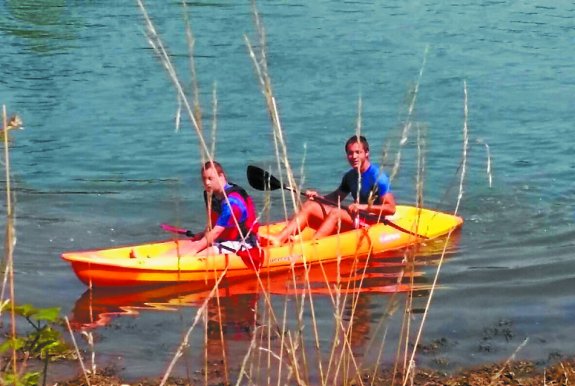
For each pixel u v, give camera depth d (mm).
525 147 20047
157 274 12336
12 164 18422
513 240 14289
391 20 34688
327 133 21094
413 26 33562
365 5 37750
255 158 19234
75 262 12109
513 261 13211
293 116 22500
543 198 16594
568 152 19641
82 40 30969
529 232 14711
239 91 24734
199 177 17844
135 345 10188
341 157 19281
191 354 9898
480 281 12336
